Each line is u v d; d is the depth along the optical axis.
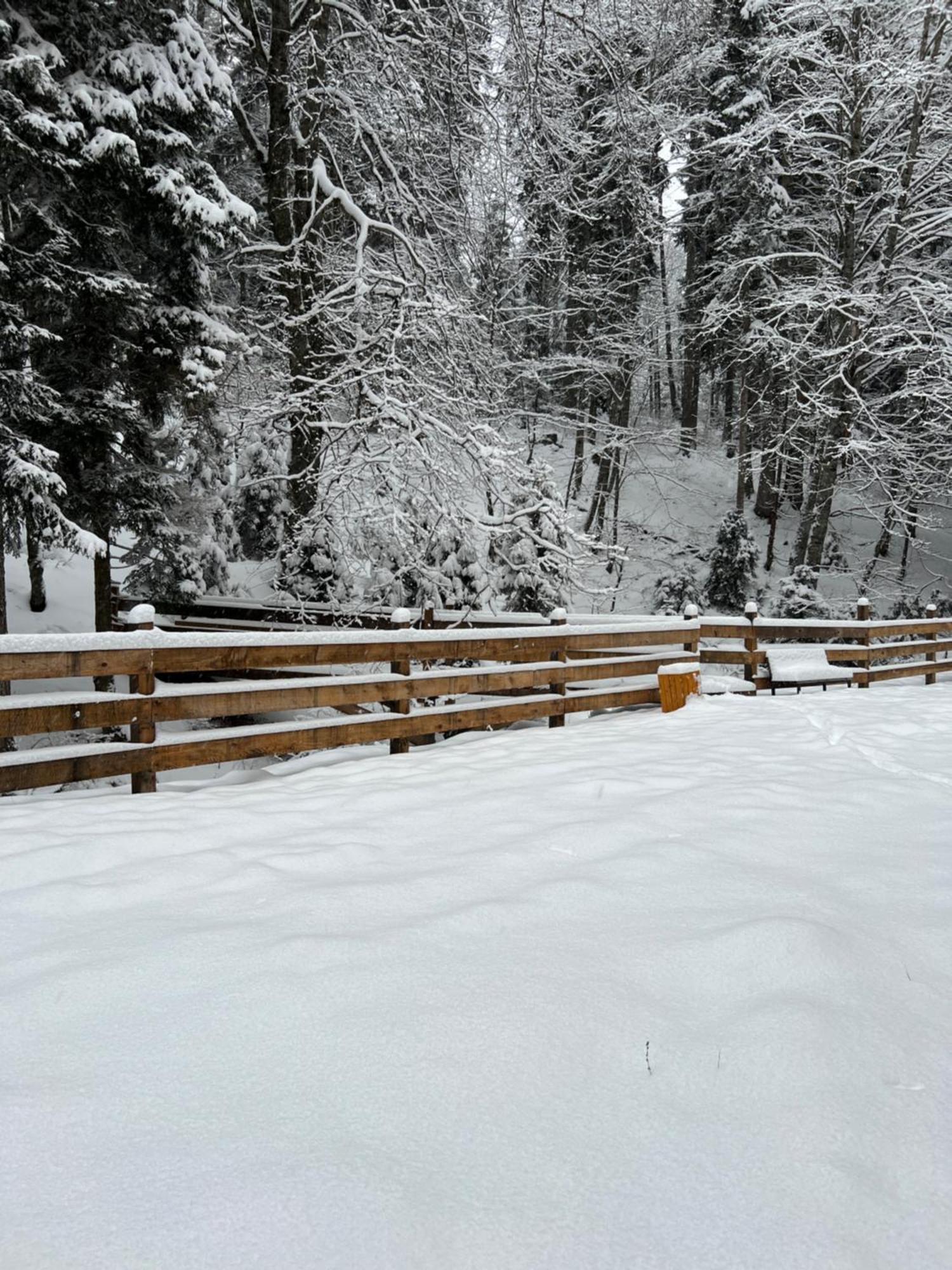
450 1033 1.97
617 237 22.09
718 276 24.80
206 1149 1.57
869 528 29.86
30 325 8.91
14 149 8.73
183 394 11.77
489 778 4.89
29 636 4.35
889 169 18.44
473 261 14.01
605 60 13.55
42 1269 1.28
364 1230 1.36
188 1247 1.33
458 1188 1.47
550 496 11.99
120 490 10.96
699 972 2.28
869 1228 1.39
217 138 14.95
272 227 12.91
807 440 21.23
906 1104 1.73
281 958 2.38
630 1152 1.57
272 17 12.02
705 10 16.62
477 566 12.65
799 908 2.72
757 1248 1.34
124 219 10.75
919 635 18.45
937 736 6.30
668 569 25.25
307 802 4.39
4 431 8.91
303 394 10.95
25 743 10.85
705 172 23.48
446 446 11.12
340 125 12.97
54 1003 2.17
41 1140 1.60
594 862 3.21
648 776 4.74
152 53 9.99
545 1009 2.07
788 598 18.98
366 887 2.96
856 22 18.09
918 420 20.59
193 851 3.54
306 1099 1.73
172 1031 2.02
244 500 18.03
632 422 30.66
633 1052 1.91
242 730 5.29
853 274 19.53
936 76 17.61
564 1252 1.33
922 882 3.00
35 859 3.31
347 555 12.25
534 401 21.92
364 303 11.24
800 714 7.60
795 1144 1.59
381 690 6.02
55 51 9.23
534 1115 1.68
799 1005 2.07
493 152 13.59
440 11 12.59
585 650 7.71
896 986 2.23
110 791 5.16
